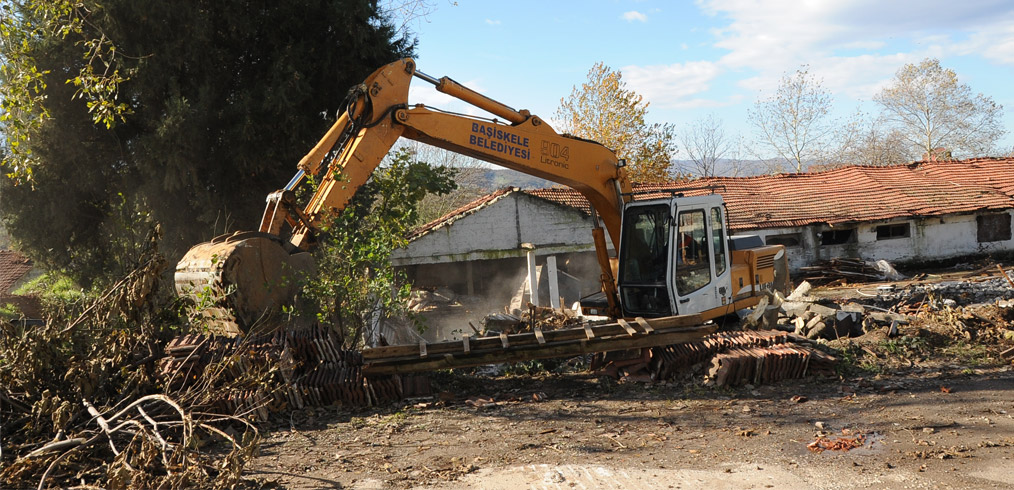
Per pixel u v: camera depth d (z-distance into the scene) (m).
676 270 11.13
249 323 9.10
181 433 7.30
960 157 58.62
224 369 7.82
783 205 27.91
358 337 10.41
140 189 18.52
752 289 13.05
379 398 9.13
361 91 9.88
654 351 10.10
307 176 9.72
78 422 7.21
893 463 6.55
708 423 8.04
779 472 6.37
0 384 7.25
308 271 9.79
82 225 19.47
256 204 19.05
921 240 27.38
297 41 18.98
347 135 10.09
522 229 22.27
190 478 5.89
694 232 11.59
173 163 17.39
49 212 18.64
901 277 24.56
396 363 9.25
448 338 21.23
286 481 6.39
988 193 28.98
